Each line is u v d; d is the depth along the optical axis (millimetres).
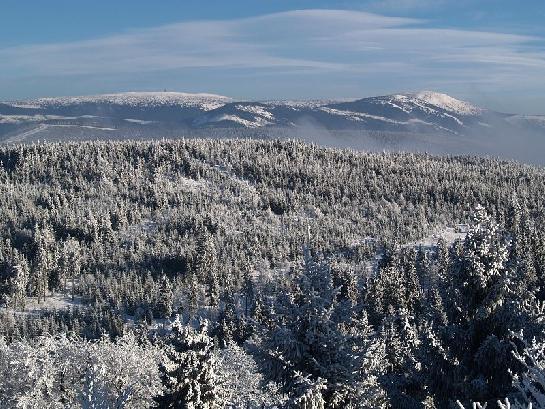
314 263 21469
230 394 41094
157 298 182125
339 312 20844
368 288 131000
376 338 22266
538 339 19906
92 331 167000
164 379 33094
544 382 11180
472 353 22312
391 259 165000
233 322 131375
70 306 193500
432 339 22281
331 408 19781
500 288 21578
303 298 21266
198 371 32938
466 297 22812
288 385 20062
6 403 48875
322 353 20156
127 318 179750
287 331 19734
